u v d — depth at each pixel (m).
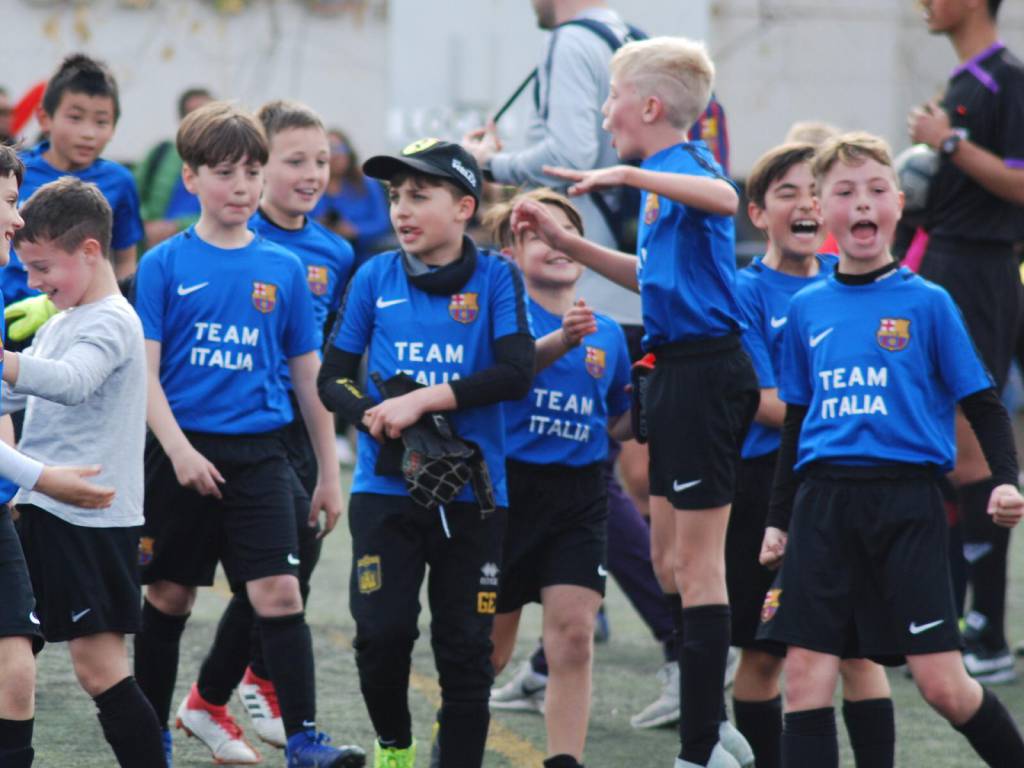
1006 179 15.81
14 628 9.54
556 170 10.97
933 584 10.18
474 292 11.16
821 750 10.13
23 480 9.25
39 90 21.52
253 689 13.02
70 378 9.82
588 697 11.49
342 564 20.38
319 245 13.94
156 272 11.89
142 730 10.36
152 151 25.16
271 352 12.12
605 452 12.16
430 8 22.64
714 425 11.24
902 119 29.98
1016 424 32.16
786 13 29.53
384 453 10.83
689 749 11.20
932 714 14.26
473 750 10.73
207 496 11.80
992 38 16.53
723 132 15.71
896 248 17.36
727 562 12.25
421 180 11.02
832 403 10.56
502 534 11.09
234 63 27.09
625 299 14.95
